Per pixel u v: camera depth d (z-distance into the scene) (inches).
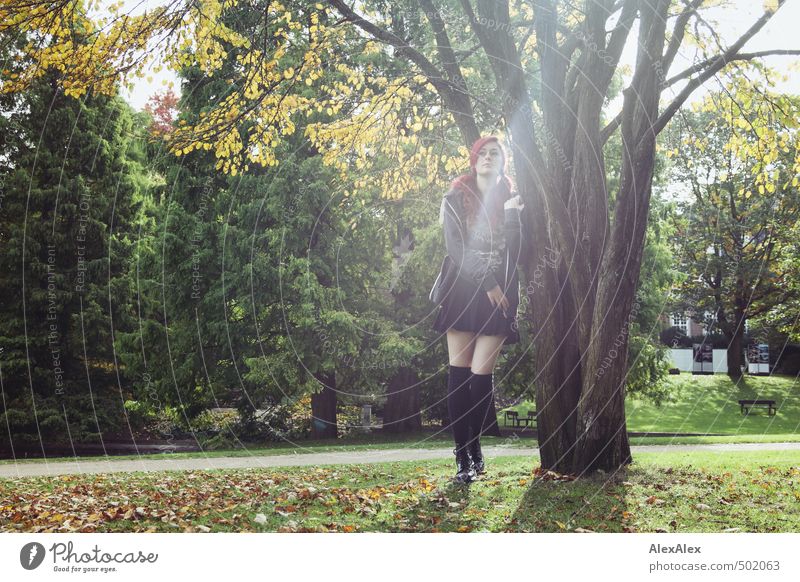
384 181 462.6
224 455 503.5
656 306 778.8
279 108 403.2
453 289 226.1
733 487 250.4
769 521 193.8
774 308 1219.9
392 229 722.8
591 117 291.3
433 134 460.1
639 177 280.5
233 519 197.3
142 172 883.4
